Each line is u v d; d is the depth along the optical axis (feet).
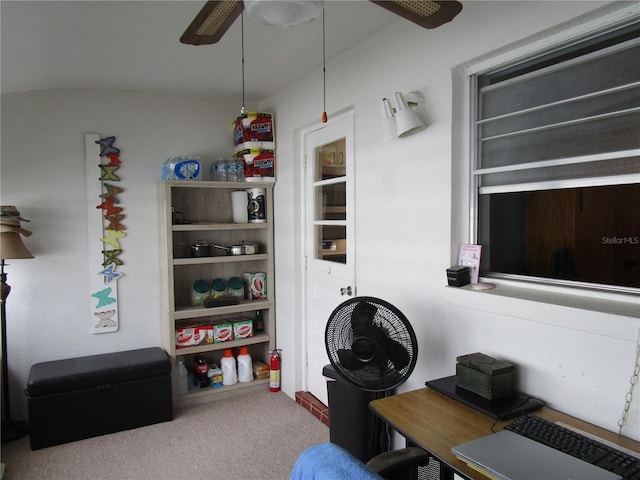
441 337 6.54
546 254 5.58
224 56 8.68
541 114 5.52
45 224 10.13
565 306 4.79
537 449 3.91
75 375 9.08
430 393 5.61
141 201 11.14
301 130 10.68
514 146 5.86
